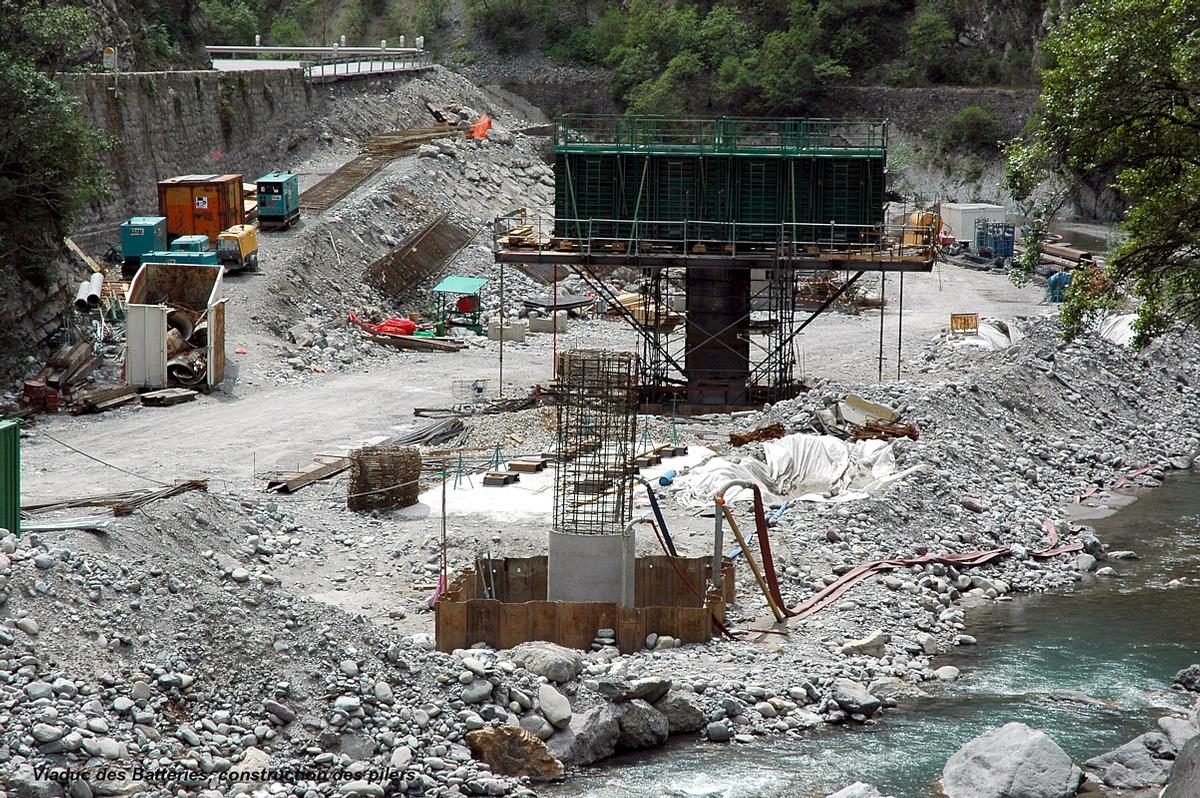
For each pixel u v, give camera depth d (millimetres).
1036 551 53875
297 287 92250
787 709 37594
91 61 109812
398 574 46625
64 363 72562
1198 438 73312
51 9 82750
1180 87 52188
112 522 41500
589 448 49250
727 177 74062
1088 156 54969
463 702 34188
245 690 33031
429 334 92562
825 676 39844
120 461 59312
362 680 33844
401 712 33375
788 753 35156
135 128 105812
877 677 40500
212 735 31578
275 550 47469
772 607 44344
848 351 90188
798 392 74625
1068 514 60188
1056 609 48000
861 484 57531
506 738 33031
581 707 35156
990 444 65000
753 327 78562
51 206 77875
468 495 54906
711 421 69375
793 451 59750
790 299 83562
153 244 88062
